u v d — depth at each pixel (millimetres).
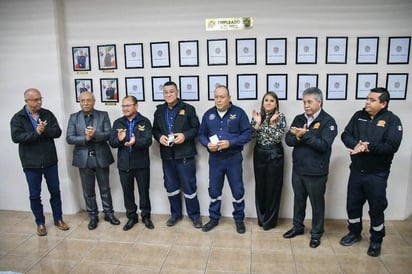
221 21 3291
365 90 3229
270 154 3111
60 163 3615
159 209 3709
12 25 3490
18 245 3020
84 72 3605
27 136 2914
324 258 2738
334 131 2758
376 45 3150
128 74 3533
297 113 3330
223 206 3600
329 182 3400
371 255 2756
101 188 3387
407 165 3289
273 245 2967
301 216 3068
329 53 3209
